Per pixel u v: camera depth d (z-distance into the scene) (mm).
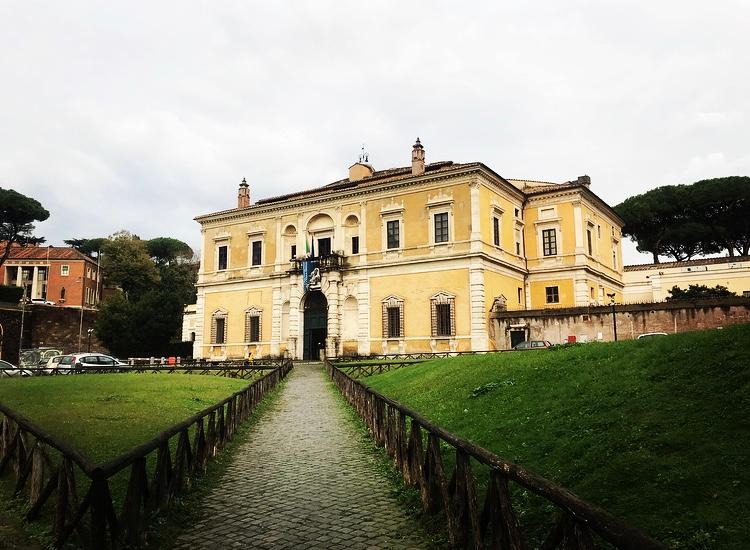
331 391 26922
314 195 52438
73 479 7020
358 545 7266
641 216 70000
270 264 55375
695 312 34469
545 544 4625
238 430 16203
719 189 64938
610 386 10625
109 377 30000
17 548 6887
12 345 65438
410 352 45969
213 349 57781
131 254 93688
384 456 12406
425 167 50781
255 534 7738
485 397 13766
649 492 6660
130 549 6895
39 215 79062
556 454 8859
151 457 11773
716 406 8031
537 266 51188
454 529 6875
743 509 5742
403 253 47562
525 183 57188
